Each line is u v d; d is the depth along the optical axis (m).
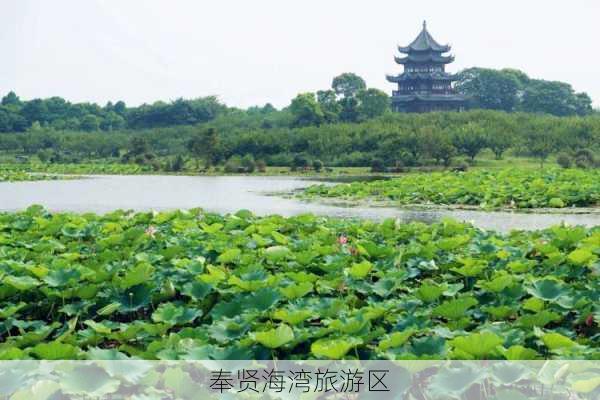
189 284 9.94
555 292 8.99
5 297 9.87
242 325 7.89
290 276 10.12
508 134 76.12
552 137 74.62
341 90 130.12
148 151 92.62
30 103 139.12
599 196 30.53
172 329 9.28
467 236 12.66
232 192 42.47
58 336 8.84
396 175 65.06
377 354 7.04
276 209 30.42
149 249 13.94
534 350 6.91
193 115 127.75
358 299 10.04
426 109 103.88
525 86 135.38
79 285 10.16
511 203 30.03
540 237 15.01
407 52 105.75
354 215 27.33
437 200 32.62
